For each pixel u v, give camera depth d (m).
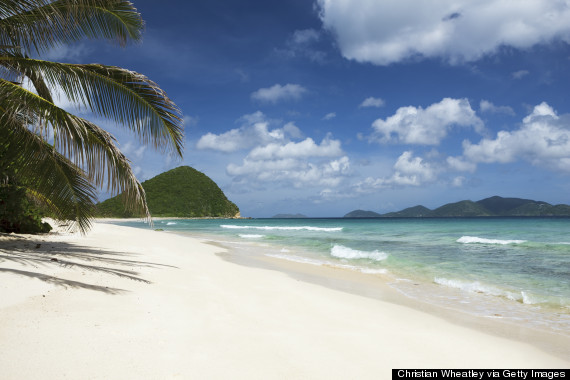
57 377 2.46
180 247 14.41
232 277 8.08
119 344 3.17
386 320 5.17
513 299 6.92
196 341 3.51
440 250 15.70
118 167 6.94
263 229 42.19
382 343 4.01
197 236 27.25
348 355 3.50
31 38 7.05
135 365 2.79
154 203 143.12
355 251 14.59
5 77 6.78
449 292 7.53
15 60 6.76
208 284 6.80
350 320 5.00
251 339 3.73
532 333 4.84
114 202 119.94
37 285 4.74
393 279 9.02
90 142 6.66
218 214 149.00
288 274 9.49
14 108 6.14
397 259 12.62
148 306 4.58
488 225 44.75
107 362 2.78
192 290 6.01
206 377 2.71
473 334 4.70
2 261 5.98
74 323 3.56
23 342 2.95
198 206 147.50
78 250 9.17
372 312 5.62
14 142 6.65
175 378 2.65
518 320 5.50
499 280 8.85
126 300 4.72
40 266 6.03
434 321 5.30
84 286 5.10
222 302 5.36
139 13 7.84
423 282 8.62
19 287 4.51
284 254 14.57
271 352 3.39
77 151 6.28
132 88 7.20
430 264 11.45
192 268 8.80
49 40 7.16
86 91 6.93
